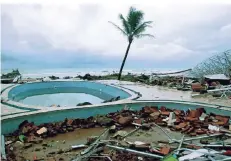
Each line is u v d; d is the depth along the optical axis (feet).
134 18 94.58
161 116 41.42
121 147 28.37
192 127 35.73
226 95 54.95
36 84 73.56
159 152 26.78
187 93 59.36
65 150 28.55
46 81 76.48
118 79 91.71
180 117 40.68
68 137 33.22
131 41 96.78
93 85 78.13
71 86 79.92
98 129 36.76
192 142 30.96
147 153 26.45
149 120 39.99
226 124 37.68
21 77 83.20
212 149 27.27
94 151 26.68
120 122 37.78
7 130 32.94
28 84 71.31
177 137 33.22
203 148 27.63
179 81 77.71
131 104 45.75
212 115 41.98
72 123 36.96
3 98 46.01
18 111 37.27
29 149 28.73
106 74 112.68
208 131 34.91
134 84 75.51
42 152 27.96
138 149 28.14
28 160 25.70
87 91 74.08
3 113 35.91
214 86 61.82
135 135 33.91
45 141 31.53
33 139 31.14
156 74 93.71
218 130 35.35
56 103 55.57
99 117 39.78
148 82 79.10
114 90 67.87
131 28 95.61
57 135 33.91
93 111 42.04
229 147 28.12
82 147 29.37
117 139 32.24
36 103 54.29
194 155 24.45
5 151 27.40
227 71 73.77
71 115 39.88
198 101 48.83
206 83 67.10
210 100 50.16
